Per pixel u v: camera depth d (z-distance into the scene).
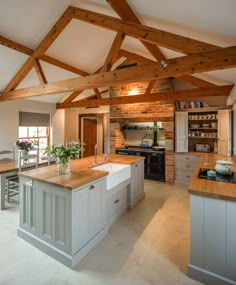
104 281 1.80
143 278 1.84
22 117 5.49
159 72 2.44
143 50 4.09
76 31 3.62
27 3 2.81
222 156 4.12
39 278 1.82
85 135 7.48
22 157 3.48
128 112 5.60
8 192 3.59
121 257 2.13
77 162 3.29
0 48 3.46
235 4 1.51
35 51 3.70
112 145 5.91
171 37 2.27
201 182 2.06
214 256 1.76
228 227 1.69
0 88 4.53
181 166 4.97
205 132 5.14
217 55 2.06
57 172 2.50
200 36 2.26
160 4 1.95
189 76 4.25
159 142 5.73
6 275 1.85
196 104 4.84
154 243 2.41
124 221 3.00
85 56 4.43
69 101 6.27
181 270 1.94
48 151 2.44
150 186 4.88
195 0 1.64
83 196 2.11
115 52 2.88
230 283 1.69
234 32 1.91
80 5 3.00
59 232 2.06
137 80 2.63
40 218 2.22
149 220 3.04
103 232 2.51
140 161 3.87
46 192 2.14
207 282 1.78
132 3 2.24
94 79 3.02
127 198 3.42
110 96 5.89
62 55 4.12
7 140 5.07
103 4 2.68
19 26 3.17
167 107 5.05
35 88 3.88
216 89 3.93
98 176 2.34
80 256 2.07
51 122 6.33
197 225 1.81
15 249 2.22
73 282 1.78
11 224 2.78
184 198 4.04
